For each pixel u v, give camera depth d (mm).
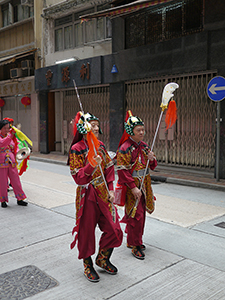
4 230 4543
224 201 6227
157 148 10195
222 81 7070
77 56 12914
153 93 10086
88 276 3094
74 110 13492
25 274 3217
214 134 8750
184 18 8883
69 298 2775
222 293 2850
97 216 3117
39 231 4488
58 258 3602
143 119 10453
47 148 14781
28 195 6742
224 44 7707
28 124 16359
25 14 16062
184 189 7418
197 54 8289
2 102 17672
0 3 17219
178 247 3898
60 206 5848
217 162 7648
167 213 5355
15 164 5879
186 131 9375
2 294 2834
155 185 7930
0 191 5750
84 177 2924
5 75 17766
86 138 3123
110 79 10961
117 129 11039
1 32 17688
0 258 3604
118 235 3131
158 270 3289
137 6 7762
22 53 14508
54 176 9188
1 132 5719
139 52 9836
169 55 9000
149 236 4273
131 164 3594
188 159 9430
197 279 3100
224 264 3426
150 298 2770
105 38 11734
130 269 3318
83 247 3088
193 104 9125
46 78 13781
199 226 4684
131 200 3605
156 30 9602
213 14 7785
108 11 8305
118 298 2771
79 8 12648
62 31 13812
